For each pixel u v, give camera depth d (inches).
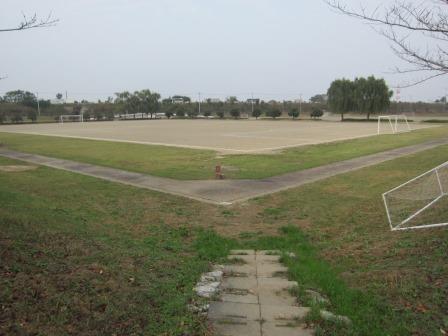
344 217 369.4
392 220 340.8
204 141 1168.2
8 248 207.3
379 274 222.4
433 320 170.2
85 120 2888.8
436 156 808.9
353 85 2657.5
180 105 3563.0
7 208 307.6
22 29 247.0
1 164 722.2
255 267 244.1
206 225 347.6
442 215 329.7
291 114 2987.2
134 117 3250.5
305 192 479.2
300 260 256.2
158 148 968.3
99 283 190.5
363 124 2228.1
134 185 519.2
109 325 159.2
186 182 539.2
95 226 314.2
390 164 706.8
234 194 467.8
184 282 211.9
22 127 2023.9
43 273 189.0
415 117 3026.6
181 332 161.3
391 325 168.6
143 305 178.2
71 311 162.7
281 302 193.9
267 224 354.0
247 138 1275.8
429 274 211.5
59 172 625.0
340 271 236.8
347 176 587.8
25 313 155.0
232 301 194.2
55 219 301.3
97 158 783.1
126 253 245.1
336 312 181.8
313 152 886.4
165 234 315.3
